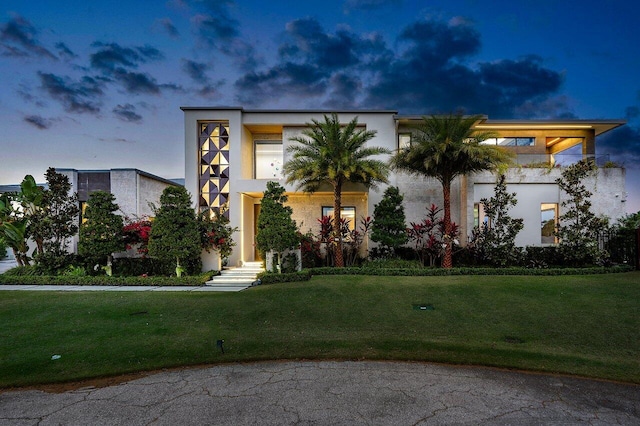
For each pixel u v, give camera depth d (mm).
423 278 12016
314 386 4320
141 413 3641
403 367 4973
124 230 13562
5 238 13156
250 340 6258
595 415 3607
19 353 5492
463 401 3912
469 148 12320
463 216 16188
